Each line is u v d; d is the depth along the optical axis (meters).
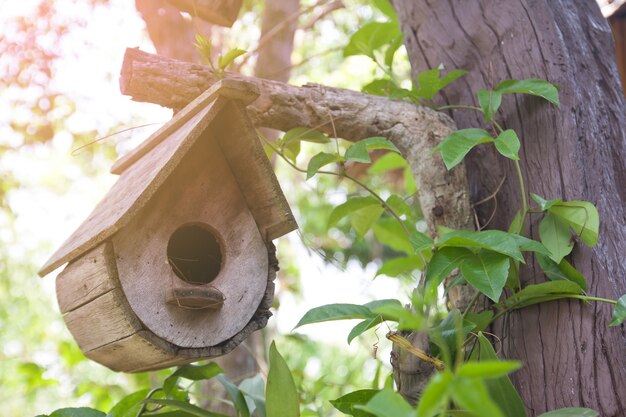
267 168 1.69
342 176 1.94
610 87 2.05
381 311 0.98
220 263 1.75
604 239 1.81
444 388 0.92
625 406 1.67
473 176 2.06
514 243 1.61
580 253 1.79
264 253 1.75
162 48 2.56
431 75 2.00
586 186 1.85
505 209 1.97
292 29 3.00
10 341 6.12
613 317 1.65
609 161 1.93
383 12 2.50
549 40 1.99
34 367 2.88
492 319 1.80
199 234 1.79
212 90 1.64
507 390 1.57
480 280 1.62
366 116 1.99
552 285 1.72
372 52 2.20
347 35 4.00
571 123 1.89
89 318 1.69
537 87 1.86
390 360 1.74
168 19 2.56
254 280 1.73
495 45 2.07
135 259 1.61
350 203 2.11
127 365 1.79
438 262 1.67
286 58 2.96
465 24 2.15
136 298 1.60
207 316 1.66
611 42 2.15
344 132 1.99
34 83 3.79
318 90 1.96
